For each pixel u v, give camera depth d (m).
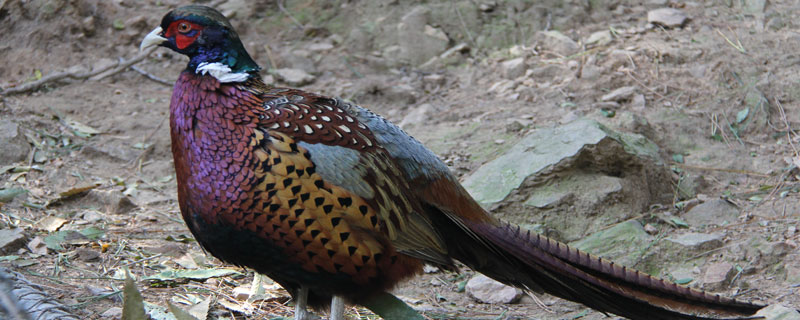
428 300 7.56
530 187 8.67
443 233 6.41
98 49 12.20
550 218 8.45
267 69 12.05
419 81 11.98
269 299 7.07
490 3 13.16
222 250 5.83
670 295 5.96
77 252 7.48
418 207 6.07
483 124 10.60
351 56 12.52
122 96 11.34
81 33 12.25
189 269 7.46
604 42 12.22
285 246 5.62
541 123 10.43
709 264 7.75
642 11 13.05
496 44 12.63
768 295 7.20
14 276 6.37
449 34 12.78
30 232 7.83
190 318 5.58
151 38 5.88
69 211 8.55
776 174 9.41
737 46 11.74
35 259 7.25
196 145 5.62
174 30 5.81
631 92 11.00
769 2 12.82
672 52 11.71
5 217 8.07
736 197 9.05
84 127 10.38
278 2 13.30
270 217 5.52
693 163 9.74
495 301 7.52
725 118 10.46
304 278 5.86
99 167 9.69
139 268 7.38
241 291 7.11
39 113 10.58
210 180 5.58
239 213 5.55
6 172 9.19
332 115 5.82
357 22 13.05
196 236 5.92
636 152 9.02
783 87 10.80
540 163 8.79
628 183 8.84
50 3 12.30
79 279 6.97
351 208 5.62
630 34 12.40
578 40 12.42
